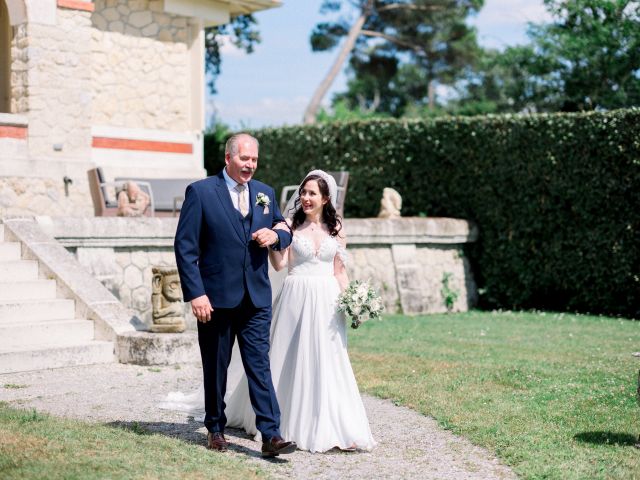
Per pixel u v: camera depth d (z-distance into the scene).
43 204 13.24
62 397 7.07
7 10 14.30
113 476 4.63
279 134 18.91
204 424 5.88
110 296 9.51
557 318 13.48
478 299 15.79
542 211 14.75
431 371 8.43
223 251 5.37
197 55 16.06
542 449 5.62
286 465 5.31
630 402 7.04
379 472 5.20
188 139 15.95
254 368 5.45
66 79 13.56
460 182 15.75
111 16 14.93
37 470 4.65
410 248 14.66
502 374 8.29
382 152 16.84
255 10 17.30
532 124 14.73
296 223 6.02
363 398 7.30
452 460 5.47
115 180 13.58
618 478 5.00
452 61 40.28
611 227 13.95
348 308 5.79
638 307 13.83
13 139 13.02
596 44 22.72
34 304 9.00
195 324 11.62
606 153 13.90
